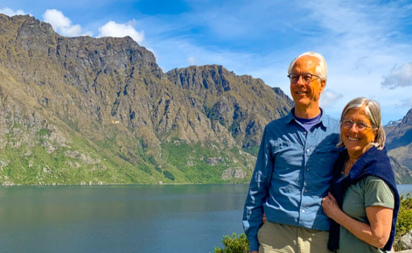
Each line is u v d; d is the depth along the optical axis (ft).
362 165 5.25
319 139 5.71
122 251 87.97
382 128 5.39
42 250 89.15
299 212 5.54
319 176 5.62
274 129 6.01
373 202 5.06
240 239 16.55
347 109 5.47
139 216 150.30
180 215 153.58
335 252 5.54
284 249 5.66
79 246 93.30
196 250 88.74
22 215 150.30
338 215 5.37
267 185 6.06
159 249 89.81
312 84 5.64
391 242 5.14
